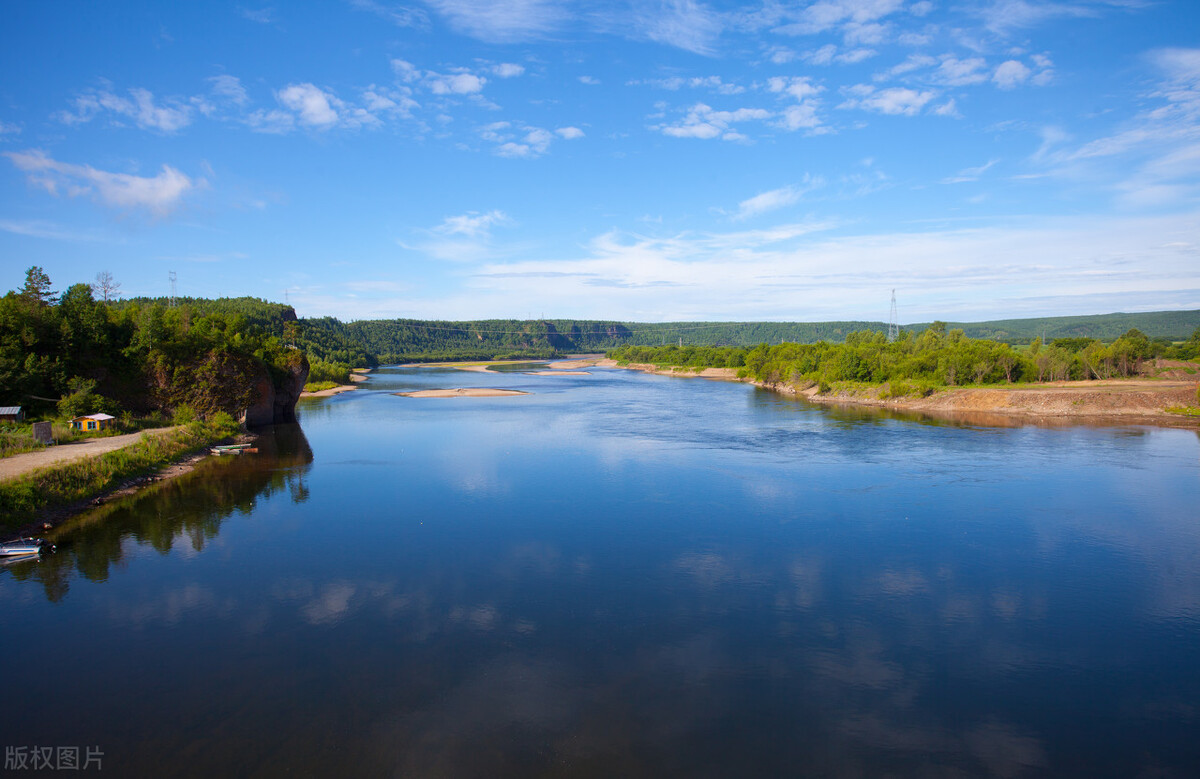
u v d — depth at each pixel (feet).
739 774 53.42
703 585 92.32
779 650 74.13
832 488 145.79
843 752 56.39
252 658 71.46
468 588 91.04
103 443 177.78
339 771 53.36
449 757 55.11
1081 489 144.05
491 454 189.78
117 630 78.02
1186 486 146.51
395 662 70.74
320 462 179.63
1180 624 81.00
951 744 57.77
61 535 114.01
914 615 83.25
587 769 53.83
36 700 63.41
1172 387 297.53
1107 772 54.44
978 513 126.00
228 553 104.78
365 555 104.06
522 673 68.64
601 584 92.58
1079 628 79.97
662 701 63.77
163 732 58.34
